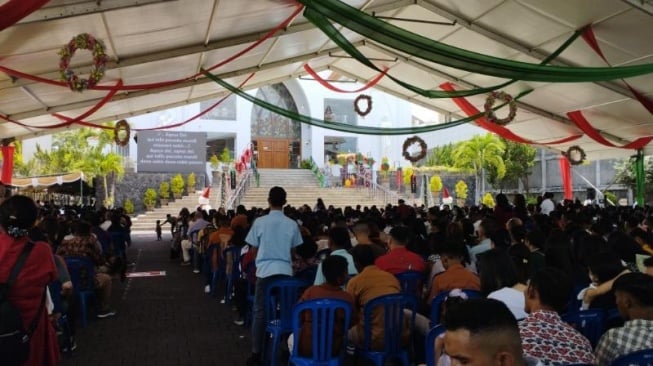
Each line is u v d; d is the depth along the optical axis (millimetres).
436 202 28719
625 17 10234
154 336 6617
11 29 7129
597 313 3865
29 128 13711
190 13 8680
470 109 17297
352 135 36125
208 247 9742
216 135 33844
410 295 4602
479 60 8992
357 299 4672
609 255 4238
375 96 36688
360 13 7797
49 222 7336
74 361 5637
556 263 5102
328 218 10680
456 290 4430
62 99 11906
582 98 14531
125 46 9477
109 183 26672
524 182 31781
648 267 4094
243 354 5902
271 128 35500
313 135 35094
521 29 12023
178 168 23844
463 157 30266
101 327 7043
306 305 4266
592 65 12805
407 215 10367
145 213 25734
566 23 11109
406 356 4594
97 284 7383
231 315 7758
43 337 3418
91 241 7223
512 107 14406
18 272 3250
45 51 8414
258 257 5367
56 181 19984
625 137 17328
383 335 4543
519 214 9867
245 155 30125
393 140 36406
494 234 6051
